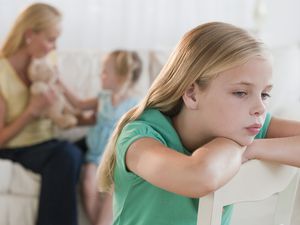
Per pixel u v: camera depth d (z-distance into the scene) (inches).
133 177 32.5
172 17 107.1
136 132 32.4
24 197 76.2
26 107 83.1
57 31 85.2
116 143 34.3
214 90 30.9
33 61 83.4
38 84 83.0
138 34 106.3
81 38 103.3
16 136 81.2
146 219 35.0
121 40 105.6
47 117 84.5
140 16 105.5
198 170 26.5
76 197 76.9
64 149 77.9
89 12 102.8
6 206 75.1
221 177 26.9
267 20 109.2
